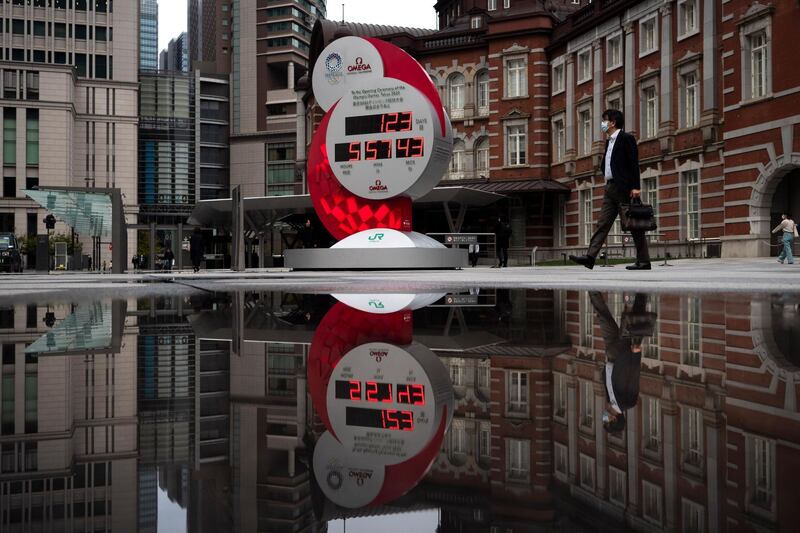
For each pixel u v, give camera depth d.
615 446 1.26
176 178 102.56
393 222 18.83
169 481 1.02
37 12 83.44
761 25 24.11
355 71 18.33
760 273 11.62
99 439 1.31
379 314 4.78
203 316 4.75
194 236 28.89
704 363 2.38
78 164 84.69
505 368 2.33
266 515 0.87
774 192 24.78
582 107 37.34
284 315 4.80
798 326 3.47
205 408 1.65
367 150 18.25
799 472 1.03
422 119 17.78
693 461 1.12
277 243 60.72
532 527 0.83
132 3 87.06
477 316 4.59
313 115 54.47
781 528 0.79
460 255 20.05
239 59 109.81
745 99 24.92
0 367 2.40
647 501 0.91
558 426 1.45
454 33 43.78
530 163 41.03
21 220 76.88
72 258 43.50
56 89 78.25
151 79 102.62
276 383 2.03
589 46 36.47
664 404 1.67
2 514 0.85
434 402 1.74
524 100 41.16
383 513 0.88
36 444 1.25
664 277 10.09
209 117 108.31
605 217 11.45
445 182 43.53
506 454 1.21
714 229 27.77
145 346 3.03
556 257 39.75
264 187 107.56
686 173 29.77
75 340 3.29
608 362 2.45
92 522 0.82
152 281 12.11
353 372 2.24
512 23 41.03
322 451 1.23
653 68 31.47
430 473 1.09
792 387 1.89
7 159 76.69
